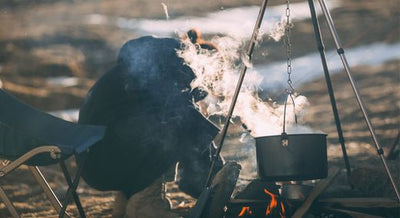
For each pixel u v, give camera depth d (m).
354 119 13.48
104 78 6.13
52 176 9.80
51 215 7.66
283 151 5.54
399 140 7.12
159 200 6.06
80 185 9.33
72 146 5.16
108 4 33.12
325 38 23.83
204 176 6.11
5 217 7.53
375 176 6.15
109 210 7.68
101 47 23.66
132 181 5.98
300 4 30.22
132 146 5.90
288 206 5.86
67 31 26.53
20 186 9.18
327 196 6.20
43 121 5.57
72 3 33.38
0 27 27.36
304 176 5.54
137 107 5.93
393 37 23.22
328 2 30.78
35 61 20.83
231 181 5.57
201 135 5.97
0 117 5.36
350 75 5.67
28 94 16.55
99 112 6.02
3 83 17.47
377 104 14.80
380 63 19.78
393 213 5.84
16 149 5.07
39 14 30.50
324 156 5.64
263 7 5.70
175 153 5.97
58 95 16.66
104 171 5.98
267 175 5.64
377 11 27.92
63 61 20.81
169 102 5.92
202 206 5.54
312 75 18.25
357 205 5.71
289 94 5.84
